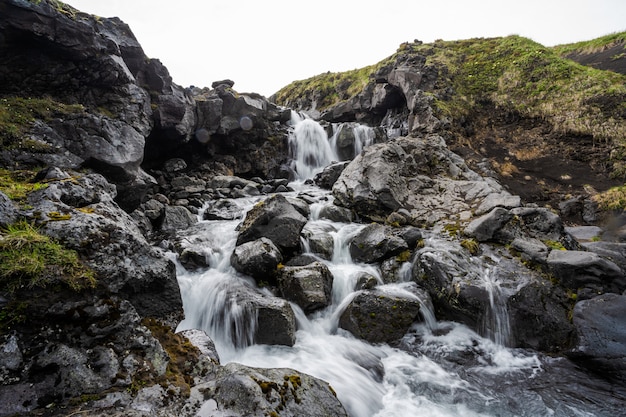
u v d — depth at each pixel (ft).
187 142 57.47
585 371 19.72
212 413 10.69
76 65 36.14
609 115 53.01
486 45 81.30
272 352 20.97
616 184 46.09
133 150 36.50
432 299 26.43
